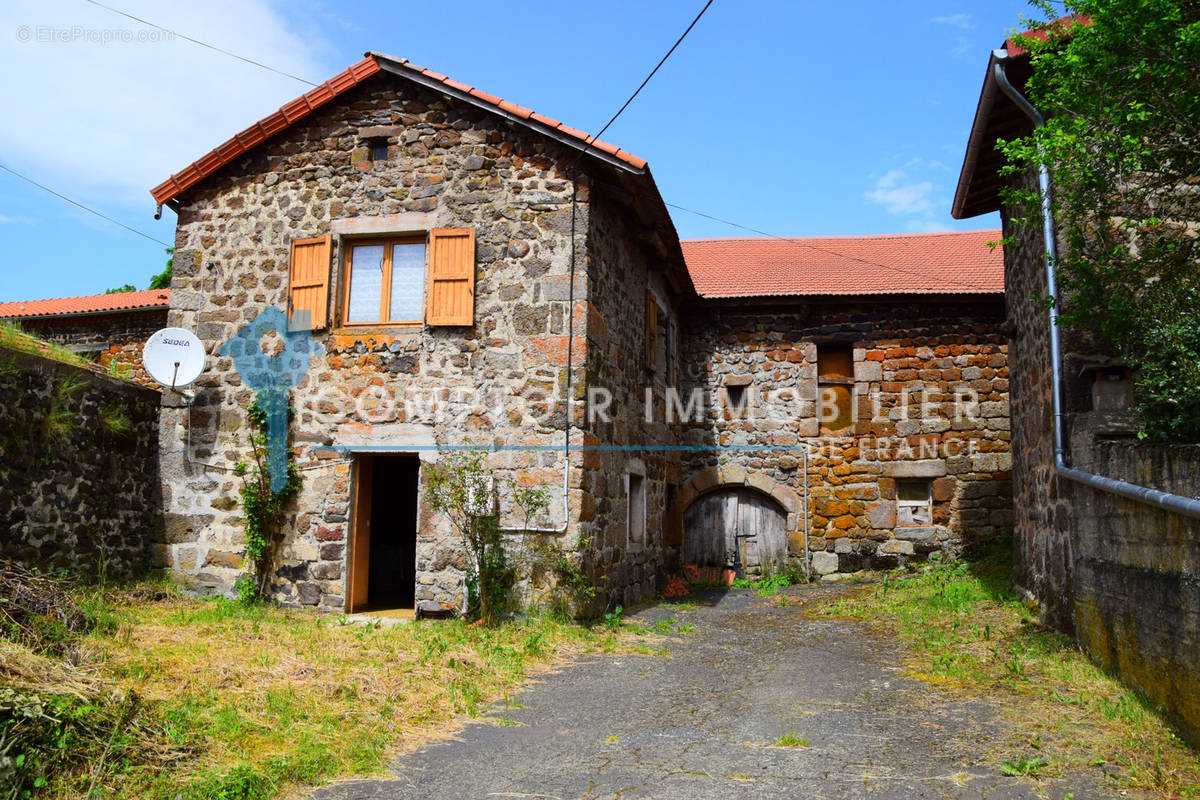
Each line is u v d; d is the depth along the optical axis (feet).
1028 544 25.29
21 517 22.30
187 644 18.61
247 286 27.55
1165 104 15.93
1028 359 25.31
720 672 19.38
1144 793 11.39
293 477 26.22
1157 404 16.57
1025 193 18.56
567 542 24.13
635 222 30.60
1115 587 16.65
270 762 12.28
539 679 18.61
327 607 25.48
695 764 12.90
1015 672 17.97
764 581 38.14
